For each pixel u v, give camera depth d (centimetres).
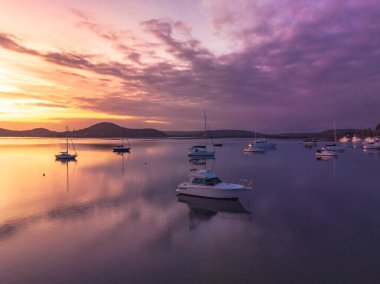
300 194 3381
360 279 1515
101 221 2409
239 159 7994
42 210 2717
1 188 3769
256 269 1622
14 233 2134
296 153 10344
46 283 1491
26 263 1689
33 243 1959
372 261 1702
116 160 7738
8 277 1545
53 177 4725
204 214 2620
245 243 1973
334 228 2238
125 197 3247
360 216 2527
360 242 1967
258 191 3550
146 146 16625
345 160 7406
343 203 2962
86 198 3197
